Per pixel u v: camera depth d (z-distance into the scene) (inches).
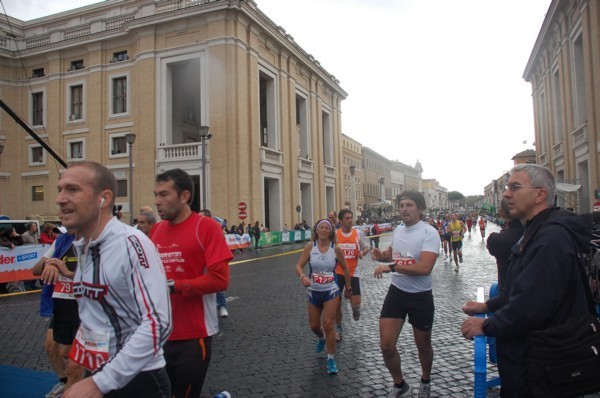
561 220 90.0
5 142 1305.4
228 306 360.8
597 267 148.5
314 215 1510.8
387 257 187.2
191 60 1124.5
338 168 1776.6
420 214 173.6
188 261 121.1
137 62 1169.4
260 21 1165.1
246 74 1136.8
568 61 1040.2
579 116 981.8
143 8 1171.3
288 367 209.3
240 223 1027.3
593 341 85.3
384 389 181.2
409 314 166.9
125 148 1193.4
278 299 387.9
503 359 93.7
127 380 71.8
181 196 124.3
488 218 3489.2
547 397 84.4
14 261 468.8
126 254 78.7
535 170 96.8
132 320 80.4
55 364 169.6
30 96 1317.7
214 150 1079.6
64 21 1472.7
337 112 1800.0
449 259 723.4
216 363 216.7
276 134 1293.1
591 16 851.4
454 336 260.2
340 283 280.1
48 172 1277.1
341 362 215.9
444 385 184.7
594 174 856.9
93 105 1234.0
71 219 78.2
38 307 377.1
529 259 89.0
